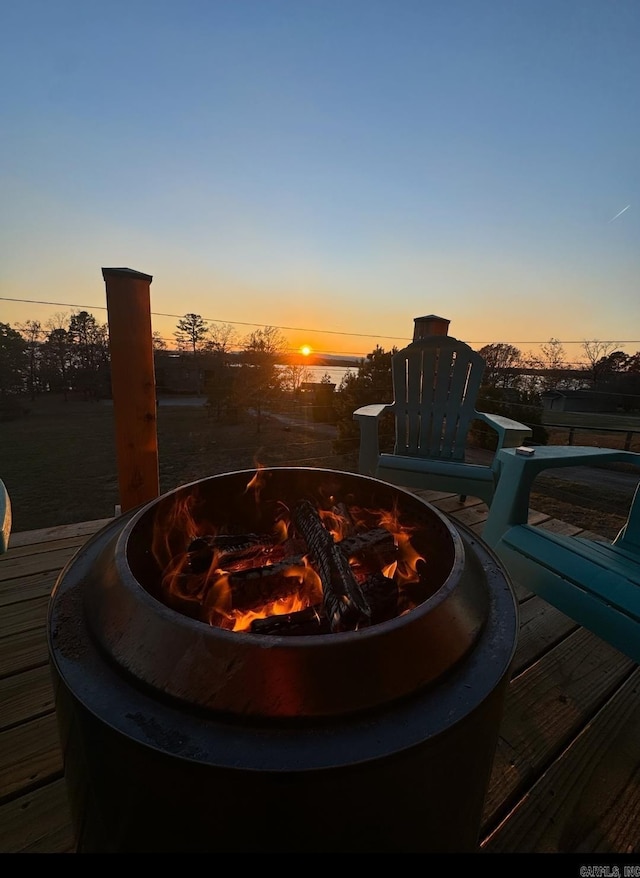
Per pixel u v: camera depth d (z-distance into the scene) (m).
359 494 0.99
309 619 0.62
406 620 0.48
